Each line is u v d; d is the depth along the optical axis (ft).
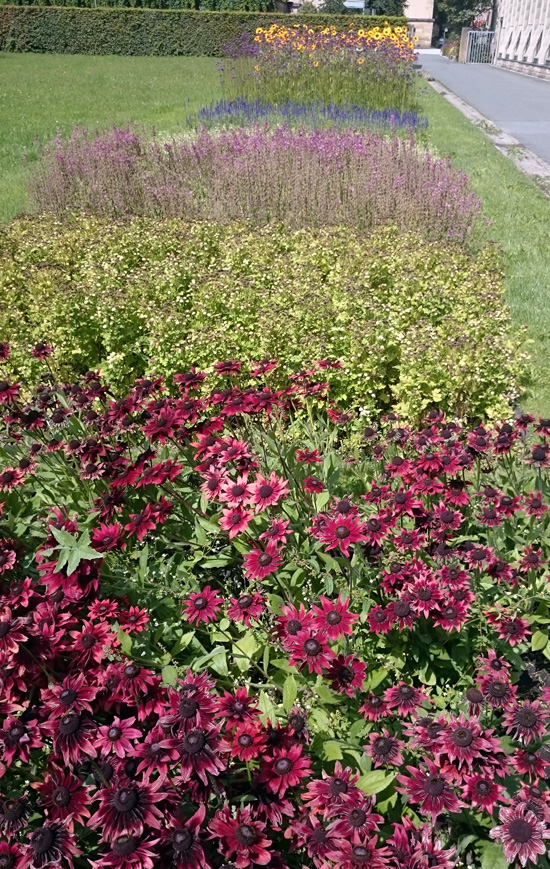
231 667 8.45
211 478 8.68
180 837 5.15
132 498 10.43
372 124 45.96
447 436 10.43
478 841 6.67
